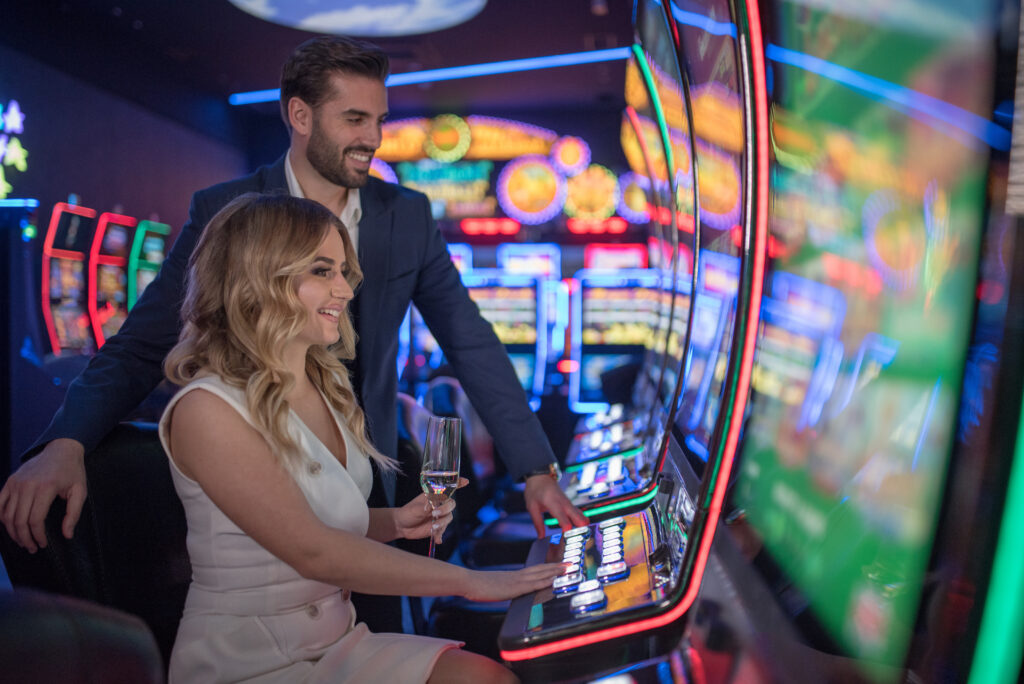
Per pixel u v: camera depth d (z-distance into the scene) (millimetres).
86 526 1334
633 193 7699
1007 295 478
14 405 3758
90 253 6355
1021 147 476
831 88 807
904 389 646
